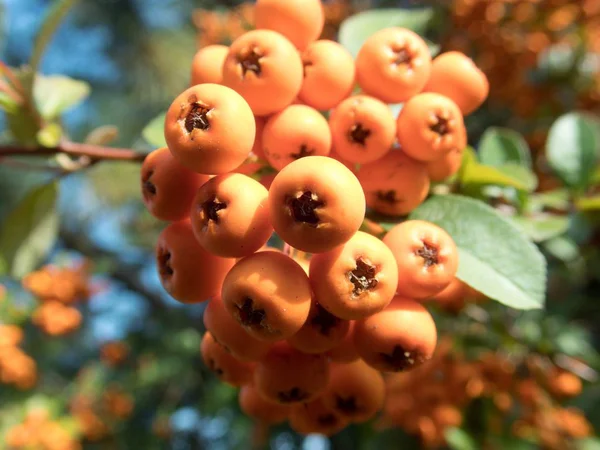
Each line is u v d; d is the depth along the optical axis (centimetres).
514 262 5
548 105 17
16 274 9
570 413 12
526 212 8
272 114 5
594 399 14
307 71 5
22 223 9
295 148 5
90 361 24
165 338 22
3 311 19
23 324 21
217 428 20
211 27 20
